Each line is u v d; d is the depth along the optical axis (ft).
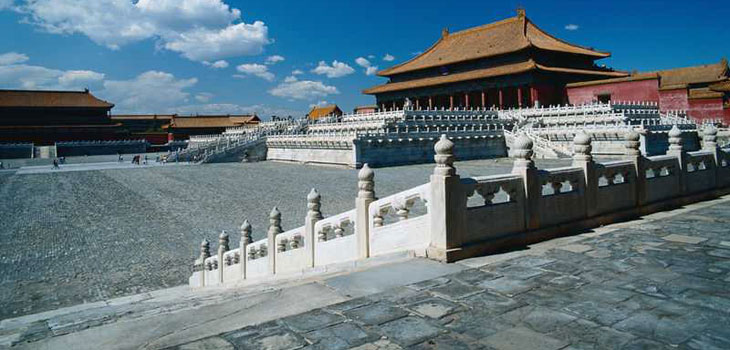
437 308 22.88
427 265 30.07
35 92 437.17
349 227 72.74
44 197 128.98
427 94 337.52
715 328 19.99
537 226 36.27
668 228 39.63
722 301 22.97
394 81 380.99
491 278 27.17
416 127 203.62
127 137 440.04
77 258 73.51
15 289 59.98
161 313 28.86
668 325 20.38
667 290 24.62
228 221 94.89
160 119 566.77
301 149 220.02
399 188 117.60
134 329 22.35
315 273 40.57
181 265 70.38
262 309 23.84
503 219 34.22
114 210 108.99
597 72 296.92
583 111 211.61
